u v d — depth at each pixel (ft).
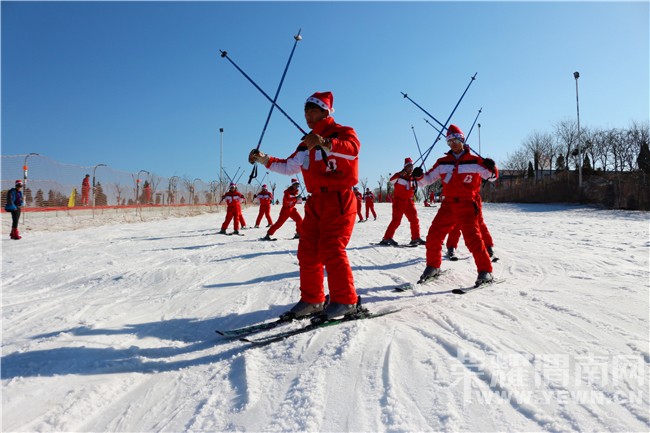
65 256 26.00
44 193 56.18
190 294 14.07
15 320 11.50
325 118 10.18
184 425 5.76
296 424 5.47
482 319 9.68
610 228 37.83
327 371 7.06
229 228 48.83
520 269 16.96
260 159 10.53
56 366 7.75
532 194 104.37
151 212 76.18
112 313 11.79
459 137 14.76
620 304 10.61
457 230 19.86
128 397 6.70
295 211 33.19
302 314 10.43
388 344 8.16
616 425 5.08
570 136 137.49
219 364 7.88
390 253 22.82
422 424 5.31
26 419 5.92
